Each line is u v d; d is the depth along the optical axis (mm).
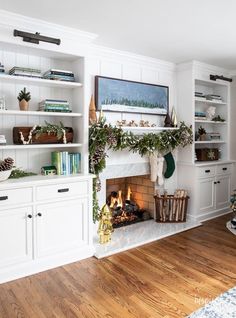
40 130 2768
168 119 4055
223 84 4559
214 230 3820
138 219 4098
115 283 2447
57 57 2969
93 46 3295
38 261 2643
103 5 2277
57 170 2945
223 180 4562
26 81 2715
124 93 3633
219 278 2529
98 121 3225
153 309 2076
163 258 2943
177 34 2941
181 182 4312
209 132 4840
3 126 2787
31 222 2584
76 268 2729
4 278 2467
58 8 2326
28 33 2500
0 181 2496
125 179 4500
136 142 3568
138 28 2773
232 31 2855
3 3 2227
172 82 4230
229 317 1970
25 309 2090
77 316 2006
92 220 3066
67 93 3162
